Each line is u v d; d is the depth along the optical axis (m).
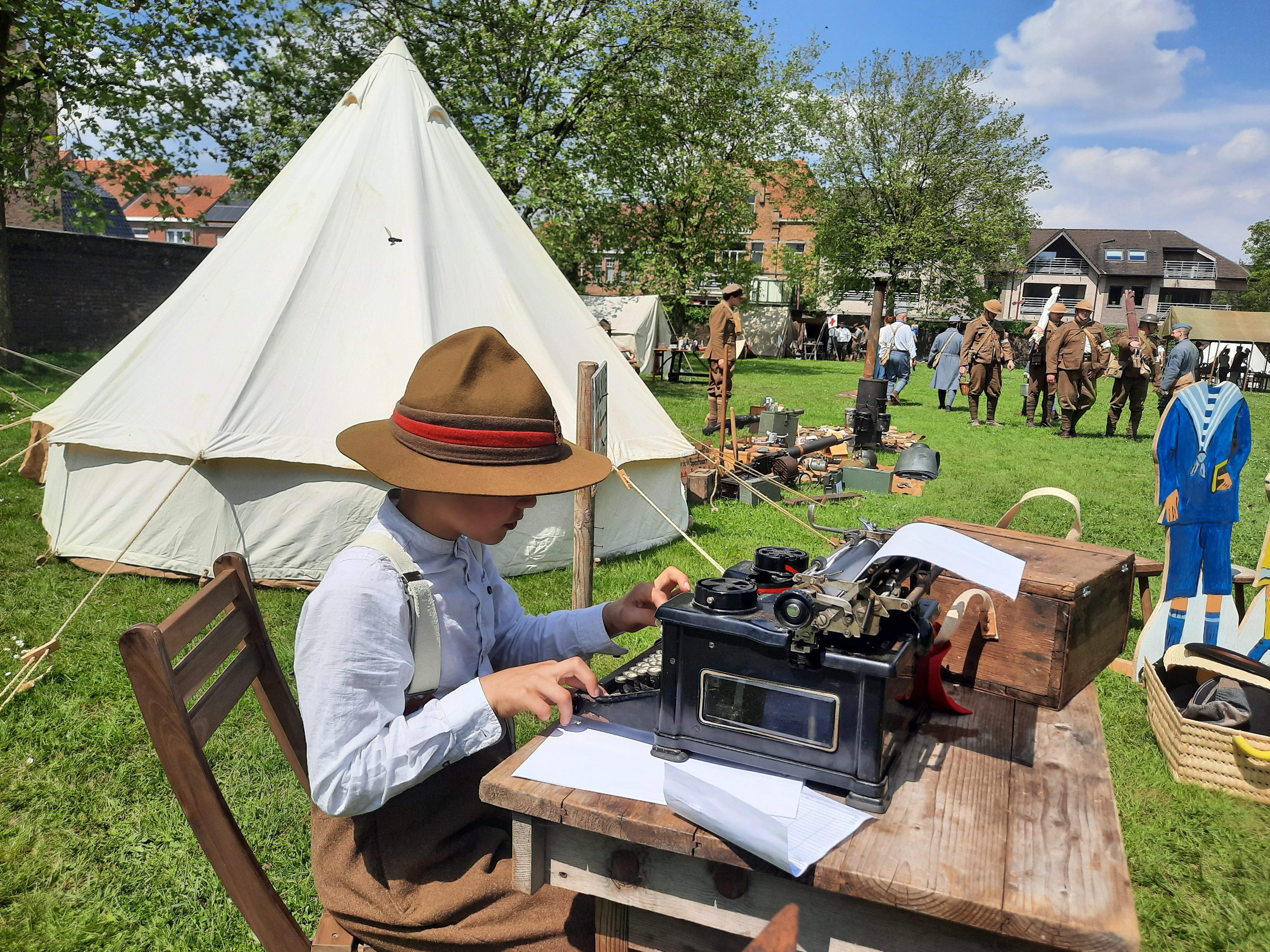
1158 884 2.79
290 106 15.32
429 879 1.55
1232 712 3.36
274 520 4.98
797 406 15.96
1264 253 59.75
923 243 32.19
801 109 26.44
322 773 1.38
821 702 1.27
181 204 13.85
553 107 17.73
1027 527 7.24
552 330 6.07
